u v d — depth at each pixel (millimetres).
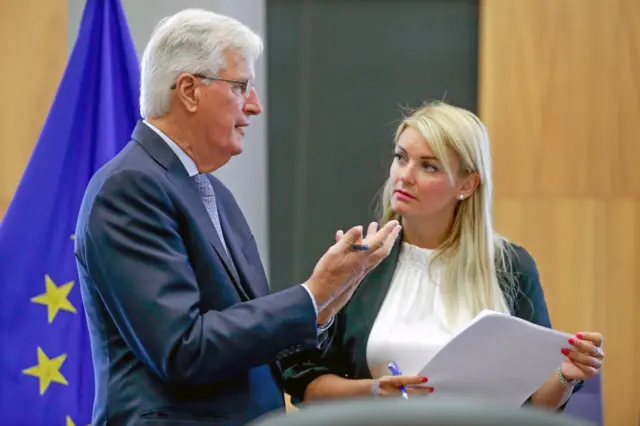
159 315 3527
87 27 5285
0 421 5039
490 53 8102
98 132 5223
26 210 5074
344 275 3770
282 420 1315
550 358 4223
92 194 3732
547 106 8070
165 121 3961
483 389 4270
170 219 3730
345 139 8414
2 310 5016
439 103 5125
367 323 4758
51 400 5098
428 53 8367
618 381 7992
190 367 3518
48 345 5094
